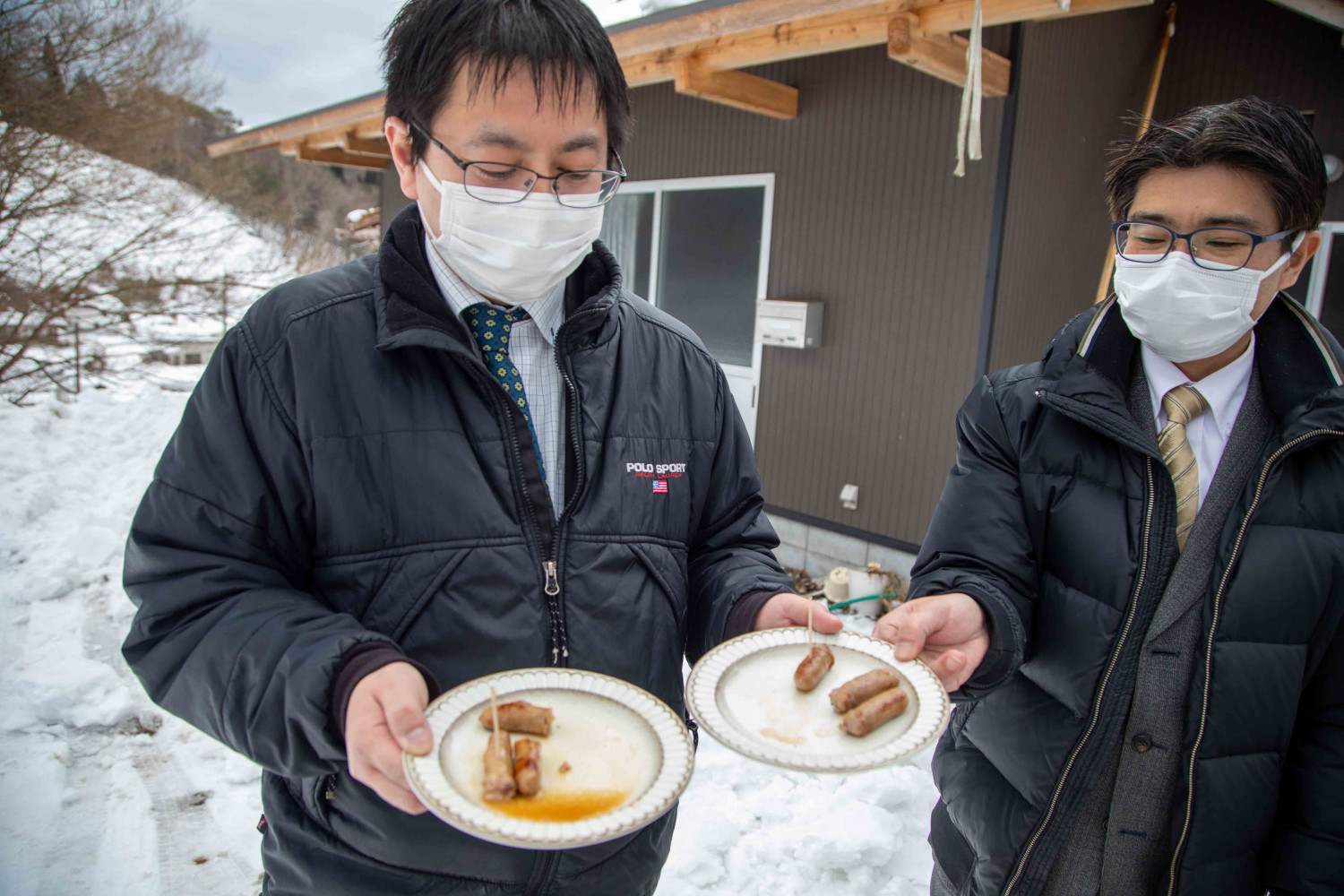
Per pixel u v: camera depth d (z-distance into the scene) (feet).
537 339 5.18
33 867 9.50
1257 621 5.18
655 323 5.72
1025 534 5.81
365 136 31.27
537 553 4.83
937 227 17.11
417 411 4.72
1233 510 5.25
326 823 4.70
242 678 4.17
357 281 4.96
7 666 13.73
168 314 45.16
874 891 9.55
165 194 45.29
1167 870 5.43
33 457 24.88
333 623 4.25
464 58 4.33
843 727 4.37
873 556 18.94
